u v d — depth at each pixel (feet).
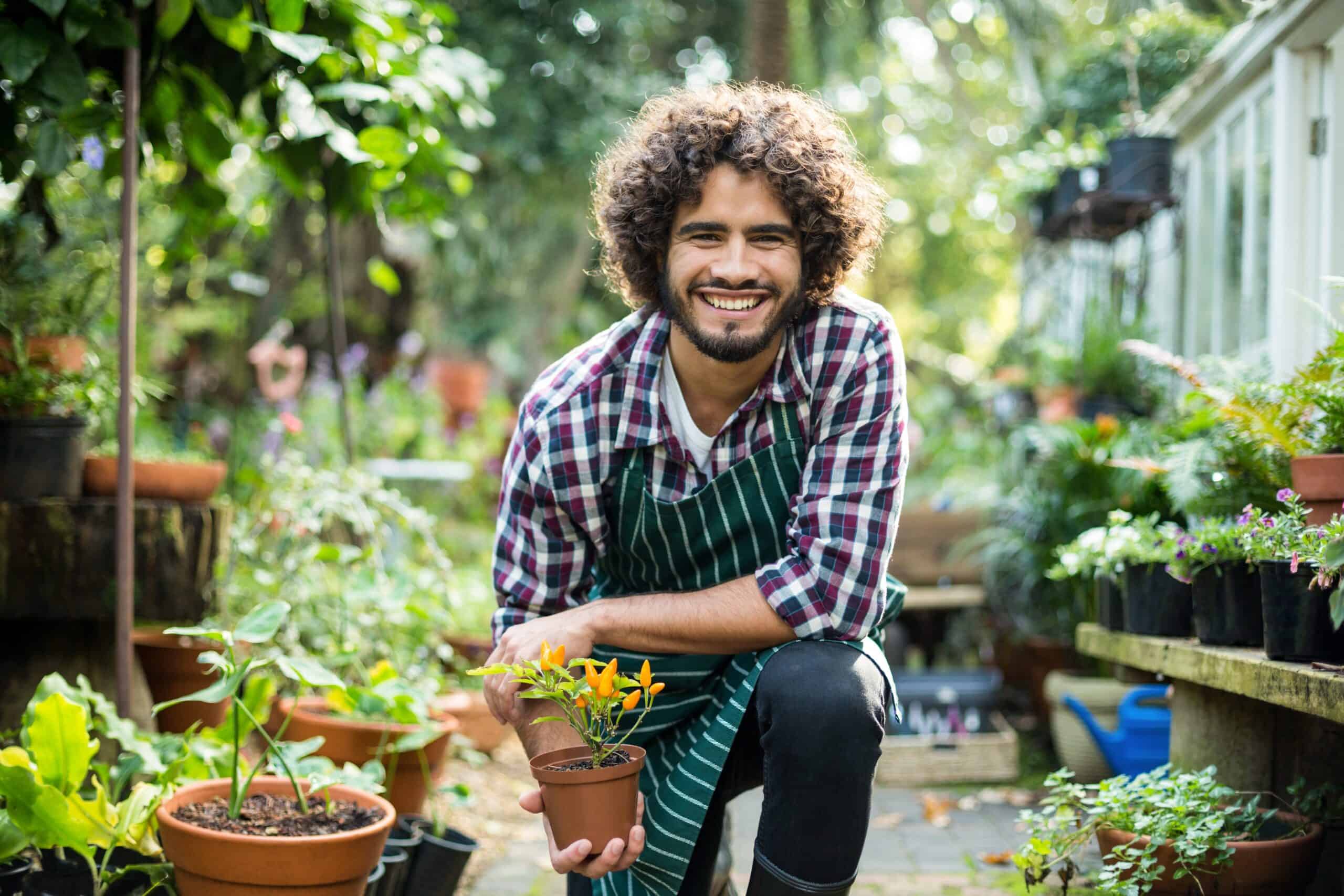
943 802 11.10
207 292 22.24
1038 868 6.98
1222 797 7.29
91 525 8.13
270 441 16.38
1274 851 6.30
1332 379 7.59
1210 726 7.79
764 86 5.74
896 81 36.73
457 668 12.08
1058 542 12.97
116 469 8.60
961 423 22.91
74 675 8.82
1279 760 7.69
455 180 11.13
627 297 5.90
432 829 7.88
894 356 5.43
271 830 6.04
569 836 4.86
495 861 9.09
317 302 24.62
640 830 4.92
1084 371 13.99
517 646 5.27
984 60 33.81
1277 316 10.95
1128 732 10.51
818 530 5.24
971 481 19.16
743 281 5.03
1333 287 7.93
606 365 5.57
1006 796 11.31
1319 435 7.79
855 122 35.70
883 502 5.28
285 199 19.11
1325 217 10.44
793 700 4.82
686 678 5.62
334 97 8.43
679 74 28.25
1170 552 8.07
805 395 5.42
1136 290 15.62
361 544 12.61
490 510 23.68
